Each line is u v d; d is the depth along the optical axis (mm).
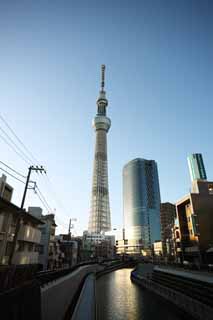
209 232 50438
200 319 18906
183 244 56000
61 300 16375
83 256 104500
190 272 33375
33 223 35750
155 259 116062
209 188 56281
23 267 8031
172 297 26203
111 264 94750
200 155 91438
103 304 28016
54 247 54781
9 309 5492
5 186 31641
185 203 58781
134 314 23359
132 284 47500
